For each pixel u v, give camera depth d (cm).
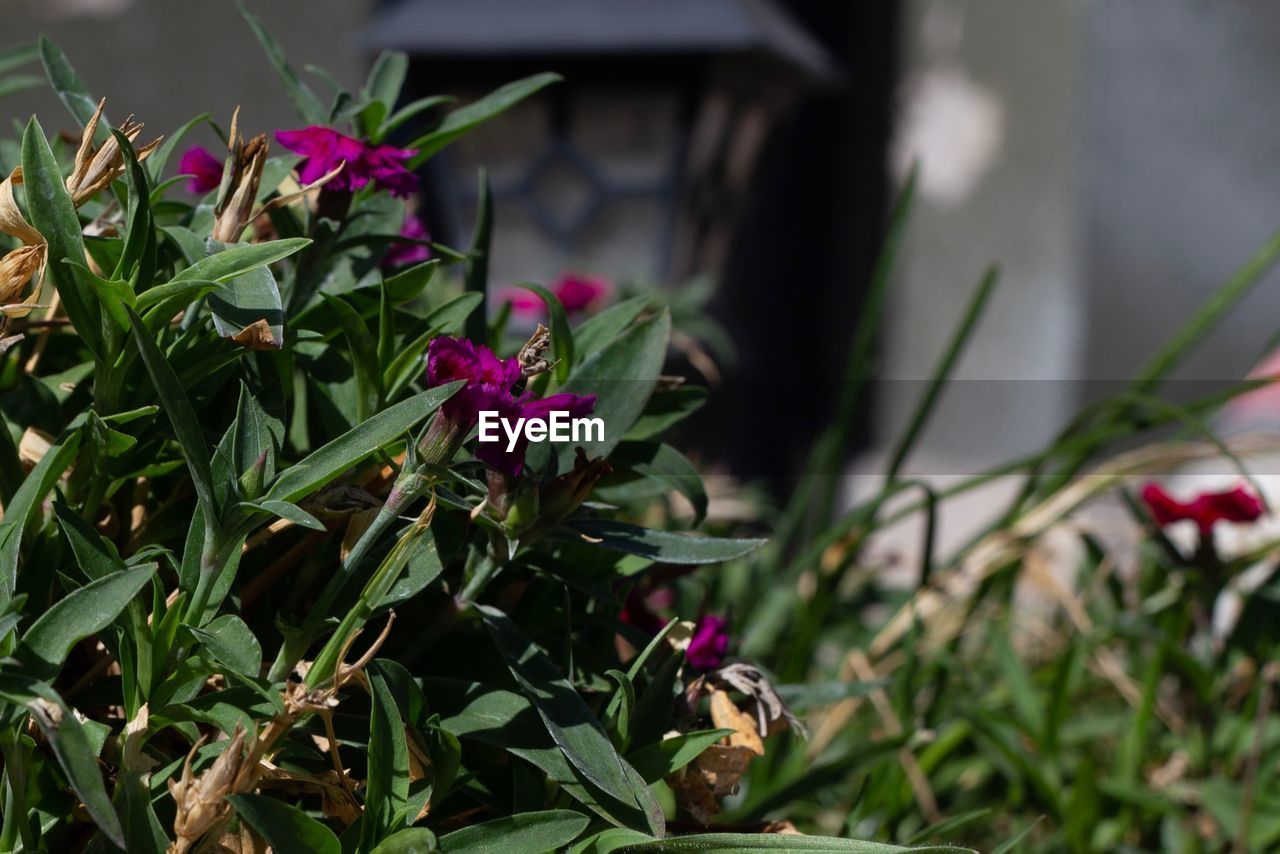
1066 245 289
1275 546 106
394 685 64
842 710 108
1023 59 291
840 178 306
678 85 159
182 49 208
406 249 75
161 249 67
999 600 127
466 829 63
